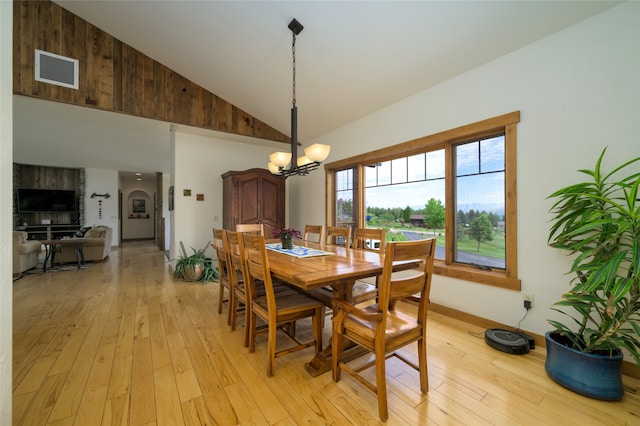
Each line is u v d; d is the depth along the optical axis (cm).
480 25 216
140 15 298
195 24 291
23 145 583
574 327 198
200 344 221
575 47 197
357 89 329
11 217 97
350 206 421
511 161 230
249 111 455
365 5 223
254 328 210
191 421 139
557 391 163
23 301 326
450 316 274
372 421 140
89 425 136
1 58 91
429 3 208
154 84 376
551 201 209
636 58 174
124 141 561
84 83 328
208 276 416
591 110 191
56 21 312
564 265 203
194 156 475
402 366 190
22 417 140
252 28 278
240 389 165
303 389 165
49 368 185
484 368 186
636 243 146
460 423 138
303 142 521
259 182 471
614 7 181
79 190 791
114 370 183
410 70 278
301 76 331
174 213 462
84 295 349
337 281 158
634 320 163
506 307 233
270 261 199
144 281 419
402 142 326
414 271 318
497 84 240
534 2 191
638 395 159
